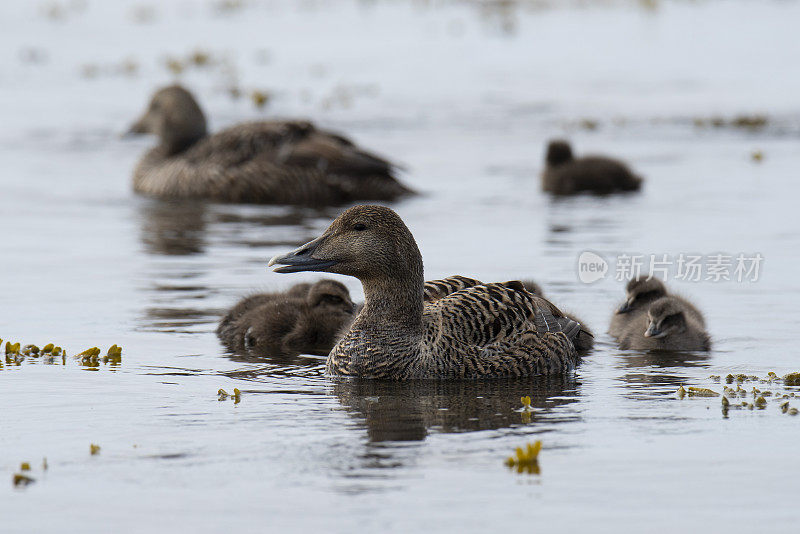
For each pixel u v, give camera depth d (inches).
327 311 532.1
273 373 469.1
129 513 314.8
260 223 835.4
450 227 792.3
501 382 453.4
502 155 1078.4
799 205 844.0
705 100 1312.7
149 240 762.8
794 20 1892.2
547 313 487.8
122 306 585.3
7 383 444.1
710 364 486.6
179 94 1002.7
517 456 347.9
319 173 926.4
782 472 341.7
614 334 548.4
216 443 369.7
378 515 312.0
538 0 2193.7
